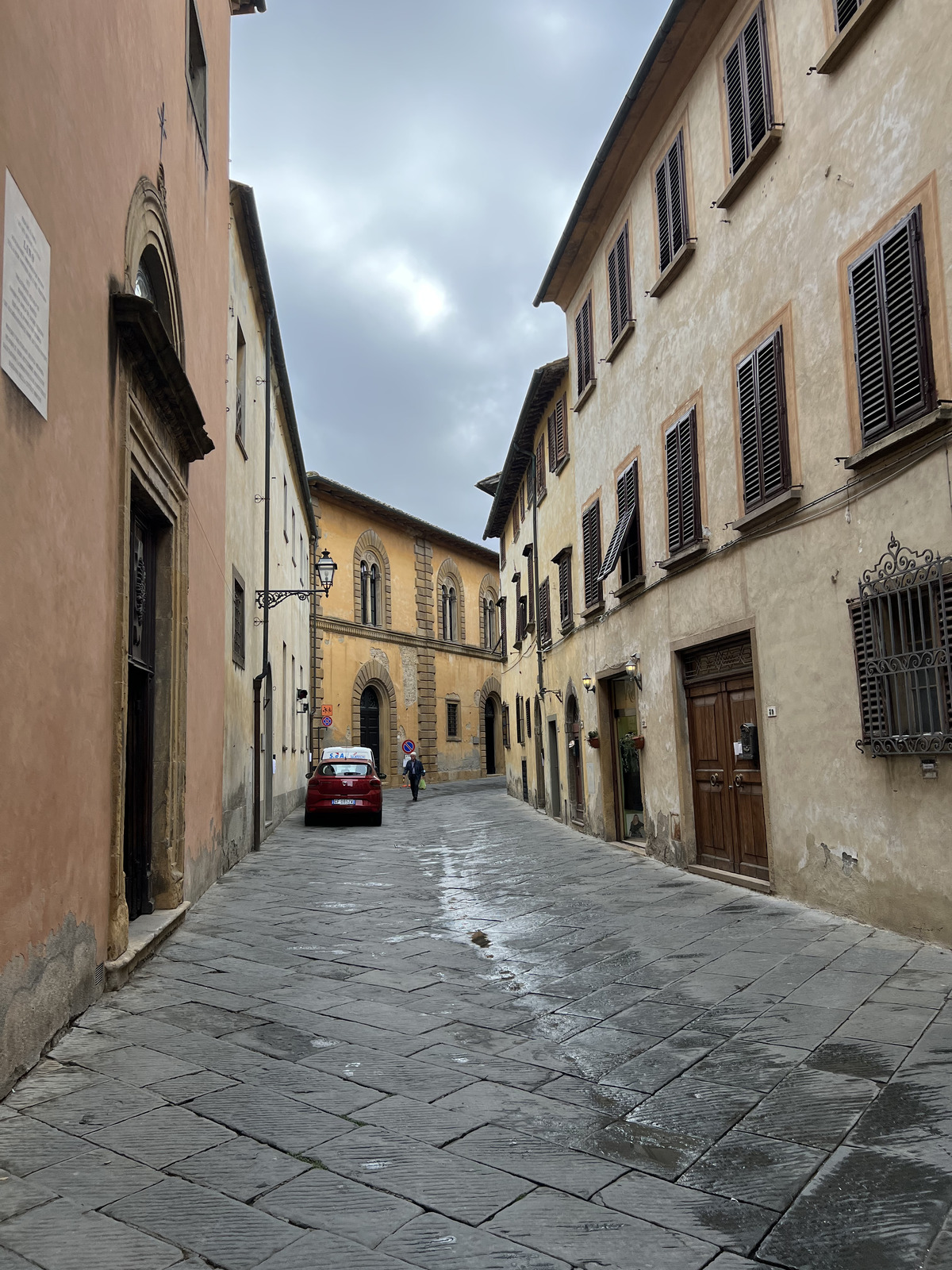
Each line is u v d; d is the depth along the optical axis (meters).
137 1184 3.29
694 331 11.28
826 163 8.30
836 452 8.12
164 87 8.00
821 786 8.40
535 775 24.59
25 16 4.36
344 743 35.88
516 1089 4.36
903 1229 3.02
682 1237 3.00
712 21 10.59
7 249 4.13
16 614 4.29
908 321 7.09
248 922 8.66
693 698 11.70
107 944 6.02
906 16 7.20
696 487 11.14
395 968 6.88
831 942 7.15
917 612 7.09
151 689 8.39
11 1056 4.20
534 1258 2.86
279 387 20.48
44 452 4.68
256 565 17.08
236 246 14.20
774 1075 4.46
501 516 30.89
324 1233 2.98
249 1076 4.45
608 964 6.93
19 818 4.33
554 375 19.30
